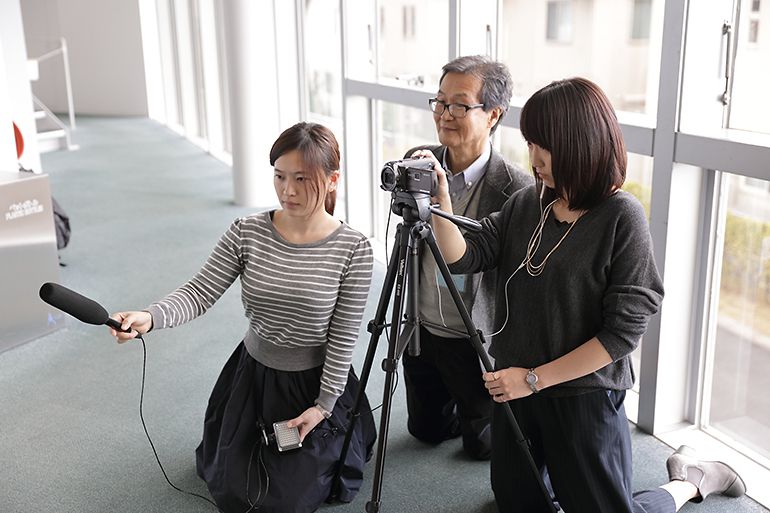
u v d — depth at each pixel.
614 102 3.13
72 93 12.82
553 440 2.12
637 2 2.94
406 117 4.82
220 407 2.70
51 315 4.03
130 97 12.70
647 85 2.96
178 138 10.62
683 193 2.75
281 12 6.45
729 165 2.48
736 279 2.81
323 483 2.52
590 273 1.96
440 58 4.23
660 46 2.87
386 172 2.03
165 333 4.06
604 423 2.07
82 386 3.47
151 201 7.00
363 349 3.83
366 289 2.50
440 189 2.14
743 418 2.90
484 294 2.55
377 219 5.53
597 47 3.17
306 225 2.46
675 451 2.85
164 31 11.21
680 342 2.94
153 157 9.25
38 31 12.69
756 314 2.77
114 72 12.66
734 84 2.65
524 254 2.09
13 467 2.85
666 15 2.63
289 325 2.49
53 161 8.98
